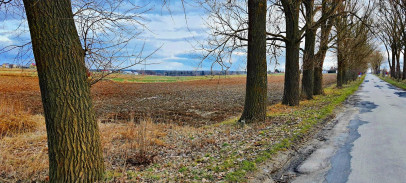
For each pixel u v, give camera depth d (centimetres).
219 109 1706
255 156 568
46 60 364
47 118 383
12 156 629
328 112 1166
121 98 2411
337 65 3042
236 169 497
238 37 1055
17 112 1066
